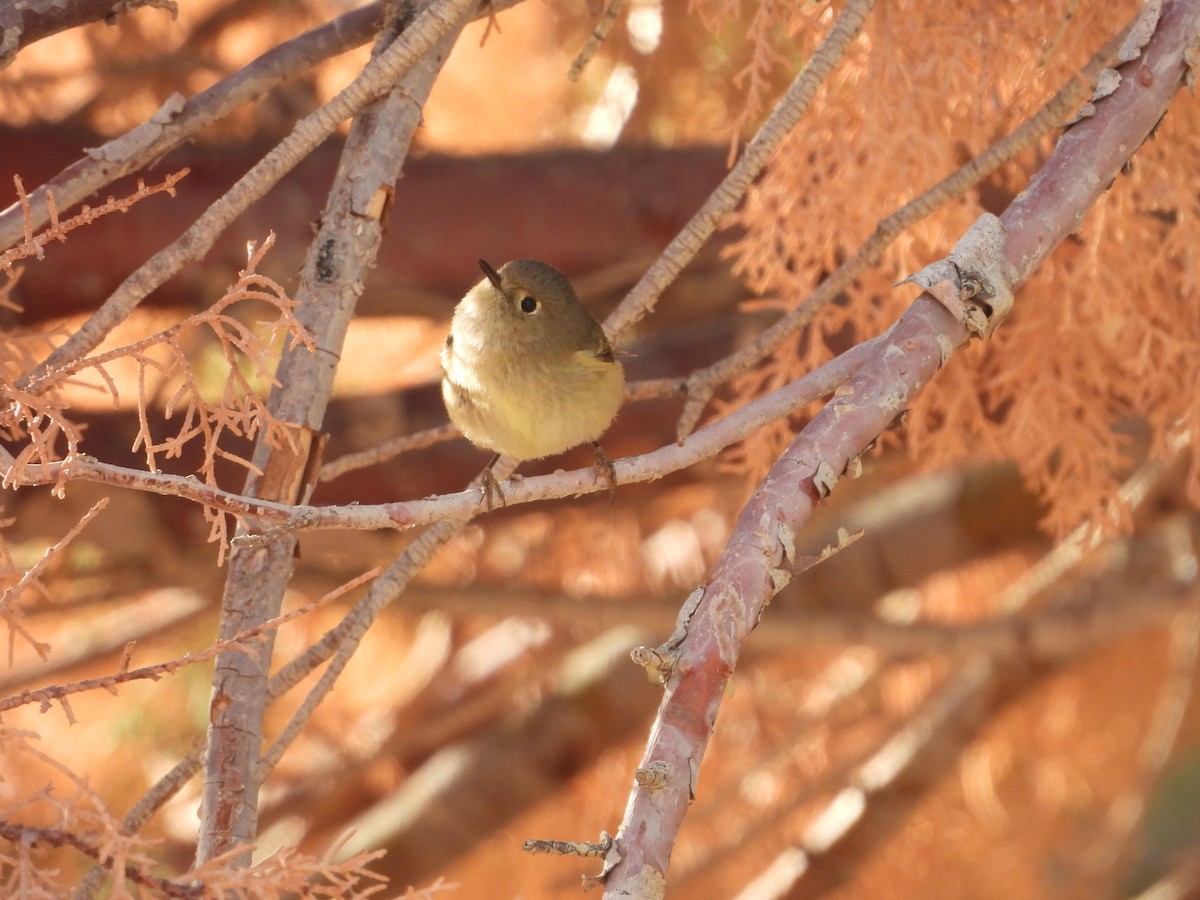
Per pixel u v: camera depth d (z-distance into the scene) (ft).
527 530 39.01
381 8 18.58
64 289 30.09
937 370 14.52
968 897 41.24
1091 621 36.91
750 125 30.19
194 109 17.74
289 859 12.44
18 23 17.31
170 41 33.04
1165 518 38.09
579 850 11.68
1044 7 19.56
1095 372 23.08
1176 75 15.70
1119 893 52.70
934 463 24.18
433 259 32.19
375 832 38.60
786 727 42.11
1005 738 42.01
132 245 29.78
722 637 12.82
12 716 36.22
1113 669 41.93
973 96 20.10
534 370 19.94
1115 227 21.03
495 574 38.68
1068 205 15.19
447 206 31.91
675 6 30.96
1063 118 18.45
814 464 13.80
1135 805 40.70
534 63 35.83
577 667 40.40
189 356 32.65
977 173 18.52
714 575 13.20
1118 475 36.17
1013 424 23.80
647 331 34.60
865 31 20.21
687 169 32.09
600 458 20.92
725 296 34.04
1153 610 36.86
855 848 40.06
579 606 36.19
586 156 32.32
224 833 15.42
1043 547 40.65
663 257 18.21
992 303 14.65
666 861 11.71
